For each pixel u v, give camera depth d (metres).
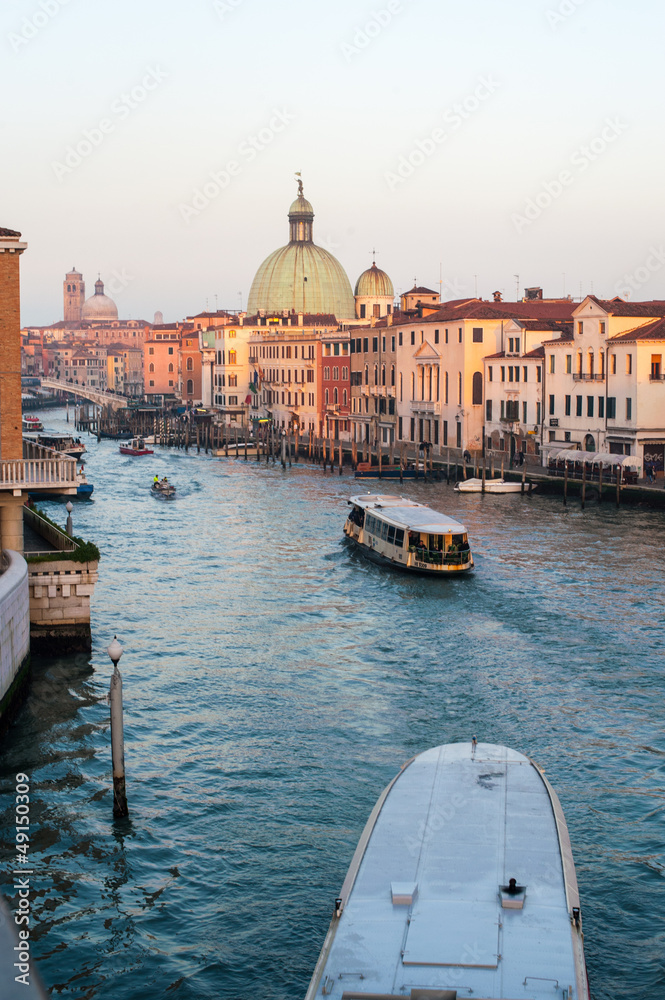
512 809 18.41
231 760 26.84
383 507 56.22
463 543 49.62
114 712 23.44
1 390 36.59
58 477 36.00
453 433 100.50
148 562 53.88
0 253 36.12
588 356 81.12
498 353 96.81
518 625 39.97
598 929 19.45
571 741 28.09
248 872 21.41
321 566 52.62
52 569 35.25
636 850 22.20
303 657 35.97
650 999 17.50
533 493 80.50
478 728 29.02
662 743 27.95
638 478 74.69
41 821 23.47
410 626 40.06
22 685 30.83
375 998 13.49
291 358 140.50
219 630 39.59
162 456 131.50
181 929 19.56
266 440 128.75
